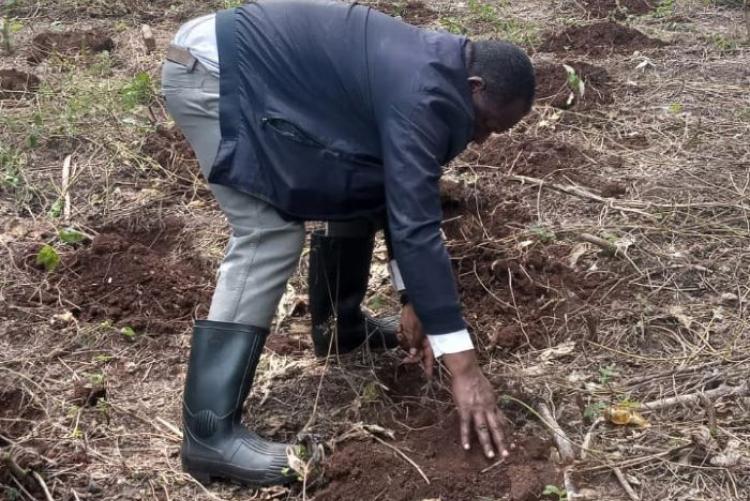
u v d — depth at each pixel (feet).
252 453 9.42
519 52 8.91
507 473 9.46
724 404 10.34
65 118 17.51
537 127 17.34
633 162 15.97
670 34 22.30
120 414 10.59
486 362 11.32
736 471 9.48
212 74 9.11
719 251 13.23
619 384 10.88
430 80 8.50
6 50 21.99
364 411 10.50
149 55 21.86
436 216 8.60
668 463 9.60
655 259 13.08
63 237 13.89
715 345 11.48
